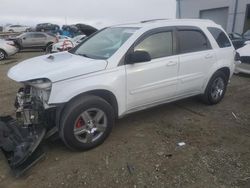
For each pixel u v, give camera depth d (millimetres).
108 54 4184
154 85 4488
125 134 4465
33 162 3500
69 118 3645
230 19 23000
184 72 4898
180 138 4340
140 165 3604
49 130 3863
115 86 4008
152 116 5191
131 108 4398
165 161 3697
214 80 5566
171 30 4777
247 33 15508
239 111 5531
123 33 4551
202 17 25625
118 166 3582
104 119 3984
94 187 3195
